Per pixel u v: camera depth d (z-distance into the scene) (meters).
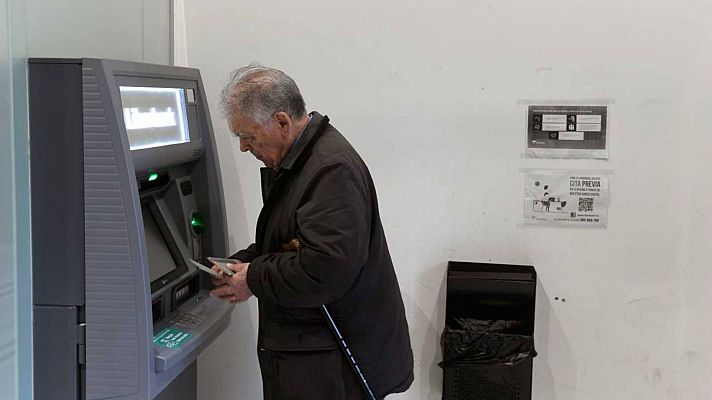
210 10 2.79
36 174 1.94
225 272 2.11
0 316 1.96
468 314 2.66
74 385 2.01
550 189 2.73
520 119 2.71
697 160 2.67
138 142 2.06
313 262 1.91
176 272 2.37
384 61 2.74
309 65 2.77
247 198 2.86
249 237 2.88
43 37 2.06
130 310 1.97
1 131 1.92
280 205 2.06
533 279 2.61
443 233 2.80
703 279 2.71
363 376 2.15
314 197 1.95
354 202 1.95
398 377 2.22
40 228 1.96
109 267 1.96
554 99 2.69
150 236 2.35
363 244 1.96
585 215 2.73
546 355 2.81
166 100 2.24
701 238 2.70
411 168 2.78
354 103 2.77
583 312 2.78
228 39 2.80
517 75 2.70
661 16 2.63
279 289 1.96
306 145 2.02
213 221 2.55
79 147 1.92
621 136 2.69
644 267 2.73
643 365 2.78
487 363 2.61
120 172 1.92
